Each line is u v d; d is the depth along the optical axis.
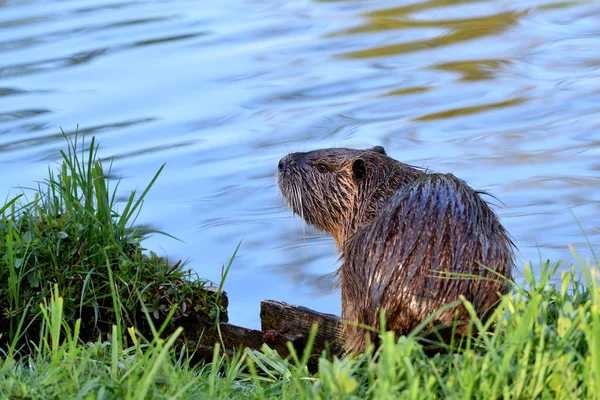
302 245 12.76
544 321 5.44
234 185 14.45
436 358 5.57
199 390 5.79
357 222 8.84
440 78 18.97
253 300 11.24
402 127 16.62
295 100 17.69
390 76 19.00
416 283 6.56
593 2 23.70
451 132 16.44
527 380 5.12
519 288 6.01
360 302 6.93
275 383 6.30
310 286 11.73
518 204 13.73
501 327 5.72
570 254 12.18
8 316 7.79
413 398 4.77
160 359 5.04
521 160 15.19
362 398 5.18
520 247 12.45
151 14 22.89
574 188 14.15
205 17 22.72
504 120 16.86
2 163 14.83
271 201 13.98
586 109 17.14
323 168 9.12
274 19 22.70
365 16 23.09
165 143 15.77
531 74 19.14
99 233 8.31
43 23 21.91
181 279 8.40
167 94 17.80
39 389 5.33
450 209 6.76
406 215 6.85
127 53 19.95
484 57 20.16
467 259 6.55
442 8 23.70
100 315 8.05
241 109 17.20
